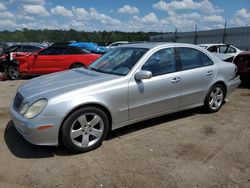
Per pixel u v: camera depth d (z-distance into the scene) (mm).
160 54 4566
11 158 3637
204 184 3057
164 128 4746
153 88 4363
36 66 10469
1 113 5582
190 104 5059
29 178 3176
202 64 5184
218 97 5609
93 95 3748
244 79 8320
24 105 3668
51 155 3723
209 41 32688
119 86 3992
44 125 3457
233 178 3176
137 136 4387
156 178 3170
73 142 3674
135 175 3232
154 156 3699
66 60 10500
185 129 4711
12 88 8500
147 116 4453
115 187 3004
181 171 3318
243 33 27344
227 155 3742
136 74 4148
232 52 13359
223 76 5516
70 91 3652
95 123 3838
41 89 3842
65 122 3578
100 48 17266
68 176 3215
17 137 4320
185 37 37750
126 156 3703
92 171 3320
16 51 12922
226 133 4551
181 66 4805
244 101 6734
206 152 3830
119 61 4621
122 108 4082
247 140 4262
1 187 3000
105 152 3822
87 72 4590
